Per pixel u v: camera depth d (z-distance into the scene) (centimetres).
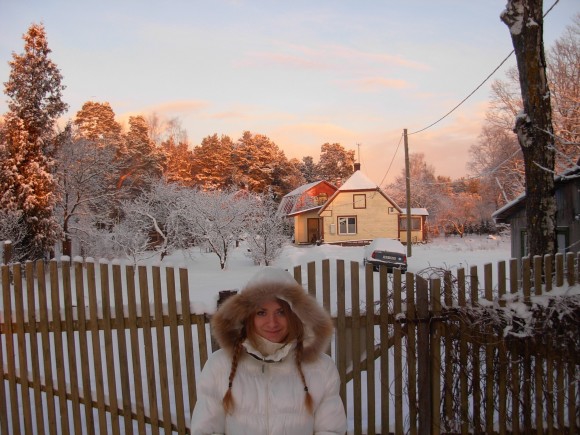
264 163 6122
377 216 3906
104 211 2597
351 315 356
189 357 349
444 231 4994
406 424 368
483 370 364
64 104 2134
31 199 1955
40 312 359
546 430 371
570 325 365
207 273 1888
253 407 204
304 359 212
